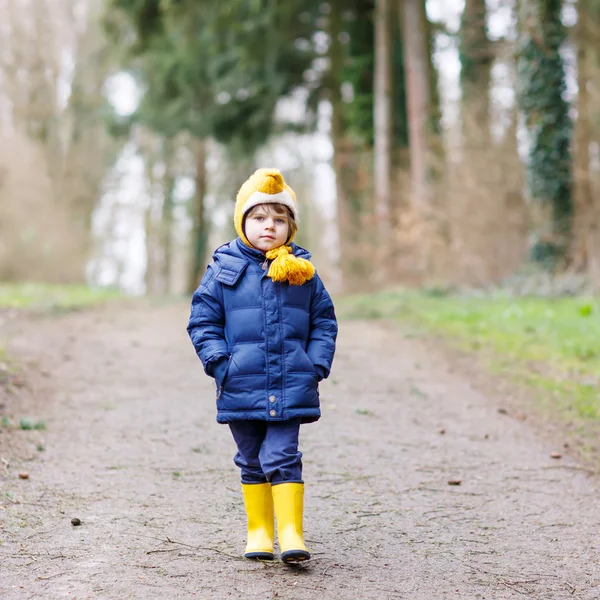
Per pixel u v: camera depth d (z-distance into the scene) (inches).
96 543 148.6
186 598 125.6
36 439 216.5
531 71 575.5
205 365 141.6
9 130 1047.6
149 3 804.0
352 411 263.7
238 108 935.7
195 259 1262.3
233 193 1360.7
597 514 175.5
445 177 668.1
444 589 133.6
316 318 147.7
